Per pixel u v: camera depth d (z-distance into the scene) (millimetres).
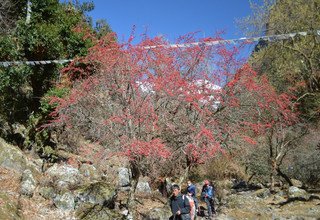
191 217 9125
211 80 14586
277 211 15914
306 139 25031
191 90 12867
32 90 17281
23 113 16891
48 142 17297
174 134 12594
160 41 13172
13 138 15633
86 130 14867
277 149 21234
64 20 16984
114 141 12047
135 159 11680
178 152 13219
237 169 26047
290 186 21000
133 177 12523
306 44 23094
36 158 15625
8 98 15438
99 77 13336
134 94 12211
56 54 16031
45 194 12219
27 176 12453
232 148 17641
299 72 24734
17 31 15586
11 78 14609
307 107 24031
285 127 21453
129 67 12430
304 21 23500
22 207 10812
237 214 15344
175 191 9242
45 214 11156
